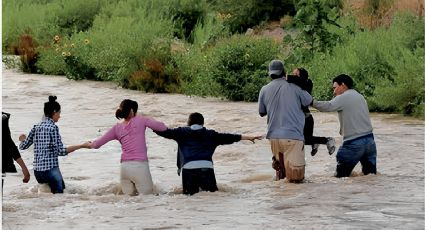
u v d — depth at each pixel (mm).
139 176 21266
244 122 37031
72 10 76000
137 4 77562
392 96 39531
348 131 22828
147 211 18516
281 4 68562
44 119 21844
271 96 22469
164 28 66375
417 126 35156
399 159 26641
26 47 65125
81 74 58875
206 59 49219
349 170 23141
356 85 42312
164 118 39281
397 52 43656
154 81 51250
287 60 46594
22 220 17516
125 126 21469
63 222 17234
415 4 52625
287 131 22219
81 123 37781
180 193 21625
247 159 27750
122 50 54719
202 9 74875
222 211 18312
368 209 18219
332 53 46875
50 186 21844
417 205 18656
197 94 48375
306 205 18859
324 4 47344
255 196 20328
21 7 80125
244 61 47406
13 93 50875
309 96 22453
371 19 55656
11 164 19141
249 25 69375
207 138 21266
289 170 22172
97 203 19734
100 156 28609
